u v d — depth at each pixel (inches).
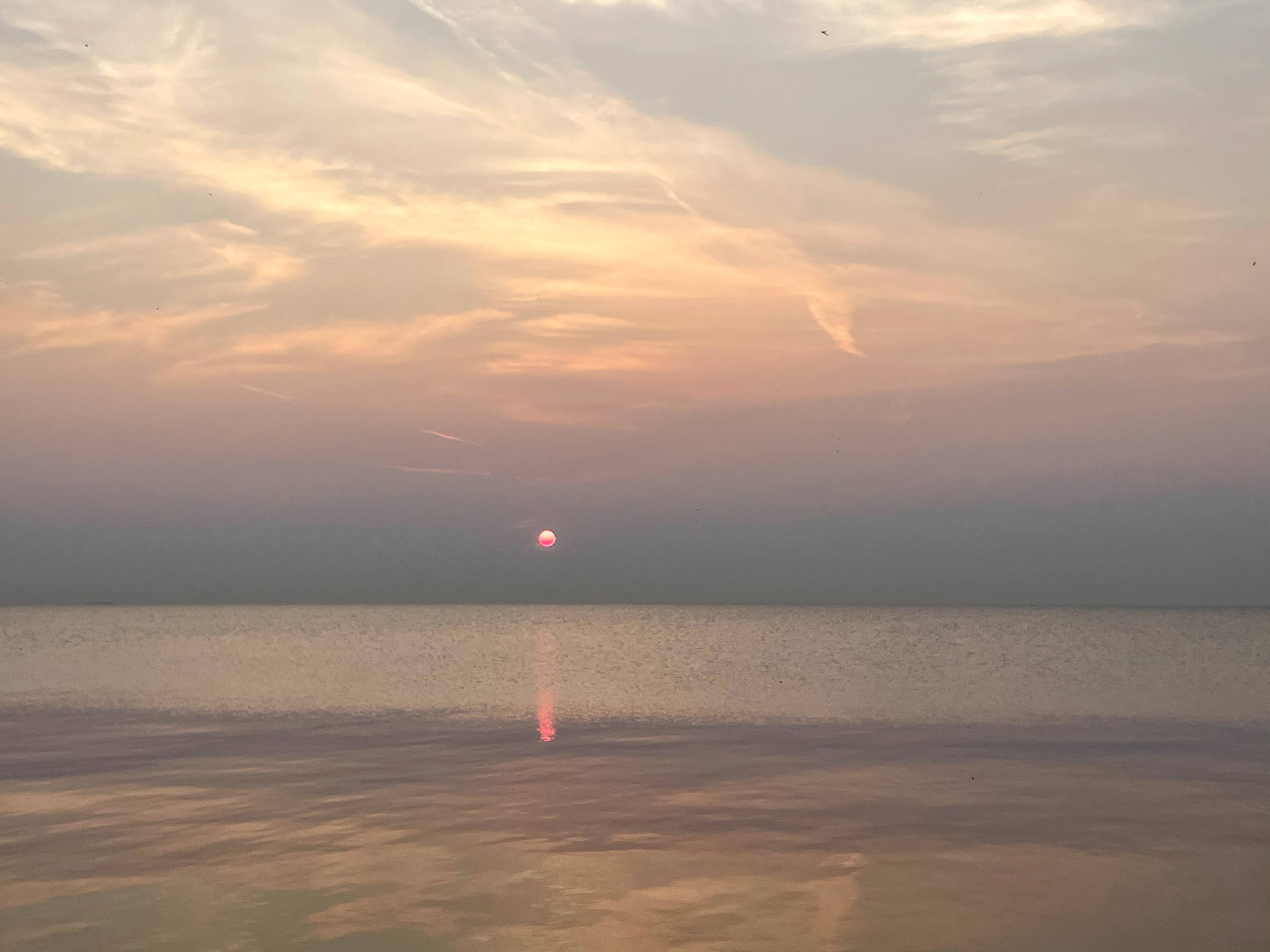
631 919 357.4
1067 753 743.1
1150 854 442.3
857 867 423.2
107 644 2888.8
